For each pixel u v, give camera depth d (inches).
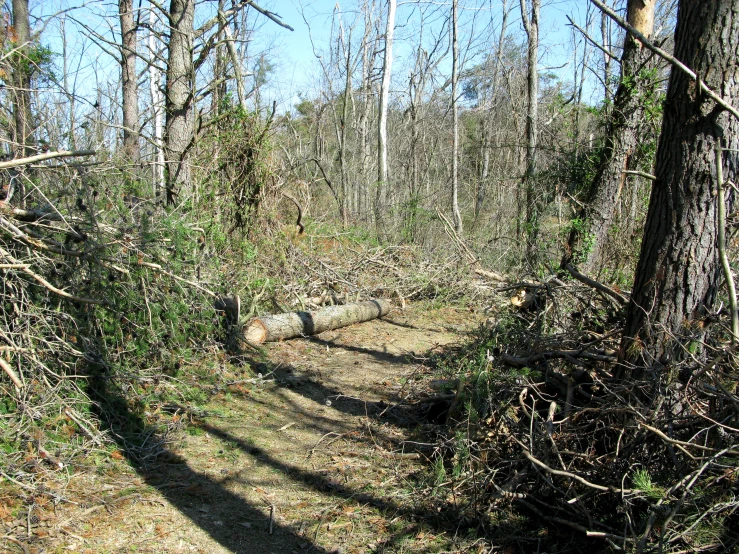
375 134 1082.1
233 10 355.9
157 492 155.4
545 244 397.4
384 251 469.1
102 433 172.9
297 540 139.8
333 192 556.7
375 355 302.8
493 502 149.1
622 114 333.1
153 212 239.3
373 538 141.6
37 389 168.9
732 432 126.8
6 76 210.5
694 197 143.9
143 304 212.2
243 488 162.2
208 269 271.9
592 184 349.7
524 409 163.9
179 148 339.0
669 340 145.7
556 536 140.4
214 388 229.0
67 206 190.5
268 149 353.1
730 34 137.5
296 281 368.8
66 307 183.6
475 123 1110.4
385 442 195.8
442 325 376.5
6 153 197.6
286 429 204.5
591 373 172.4
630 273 308.8
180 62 343.3
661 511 118.1
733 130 140.7
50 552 126.3
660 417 136.4
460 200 844.6
